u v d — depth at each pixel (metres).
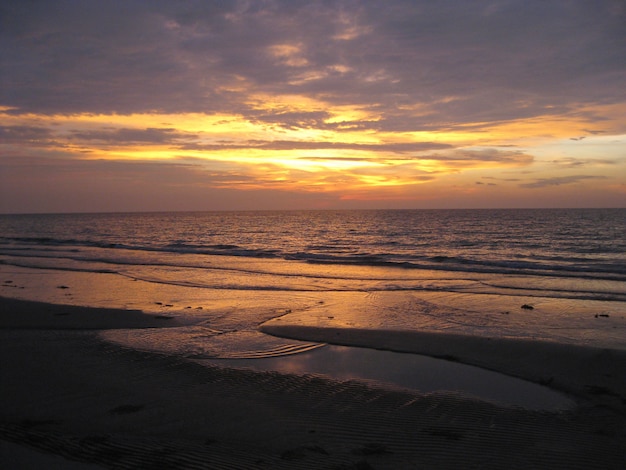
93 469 4.93
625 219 86.56
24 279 20.55
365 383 8.04
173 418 6.43
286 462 5.18
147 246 37.84
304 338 11.05
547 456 5.43
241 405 6.95
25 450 5.39
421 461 5.28
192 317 13.09
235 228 73.44
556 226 66.19
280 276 20.91
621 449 5.62
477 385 8.01
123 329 11.79
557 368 8.70
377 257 28.78
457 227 66.94
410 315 13.38
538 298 15.59
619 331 11.34
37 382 7.89
